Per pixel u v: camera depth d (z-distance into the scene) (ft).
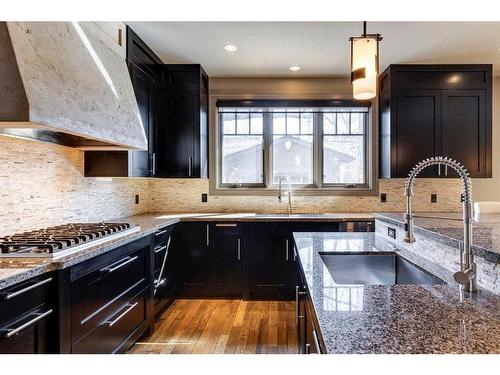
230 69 13.51
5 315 4.47
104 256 6.76
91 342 6.32
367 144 14.52
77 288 5.90
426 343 2.64
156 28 9.91
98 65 7.65
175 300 12.28
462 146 12.79
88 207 10.01
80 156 9.62
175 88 13.08
